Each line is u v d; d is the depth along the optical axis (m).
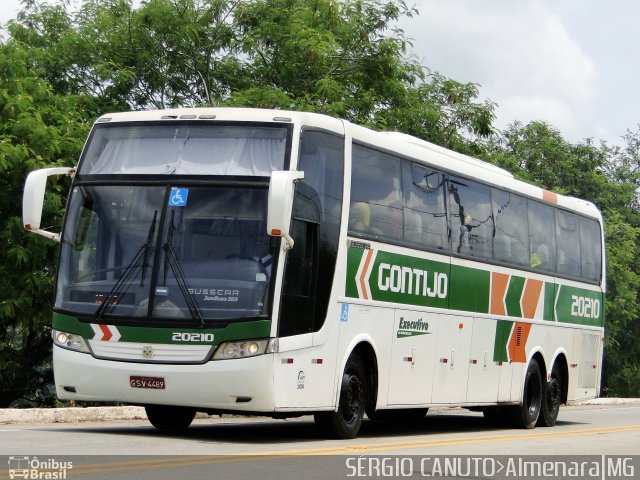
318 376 13.96
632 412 29.53
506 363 19.77
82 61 32.25
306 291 13.73
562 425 22.52
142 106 33.56
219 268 13.23
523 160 55.75
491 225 19.27
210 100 32.72
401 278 16.05
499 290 19.45
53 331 13.80
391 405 15.89
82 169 14.17
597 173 56.34
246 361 12.98
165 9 33.28
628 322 55.78
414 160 16.69
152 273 13.34
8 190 25.06
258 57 34.09
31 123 24.81
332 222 14.27
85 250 13.78
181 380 13.06
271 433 16.00
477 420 23.67
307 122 13.97
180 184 13.59
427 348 16.88
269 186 13.15
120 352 13.34
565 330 22.50
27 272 24.89
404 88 34.81
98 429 15.54
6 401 28.59
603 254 24.78
